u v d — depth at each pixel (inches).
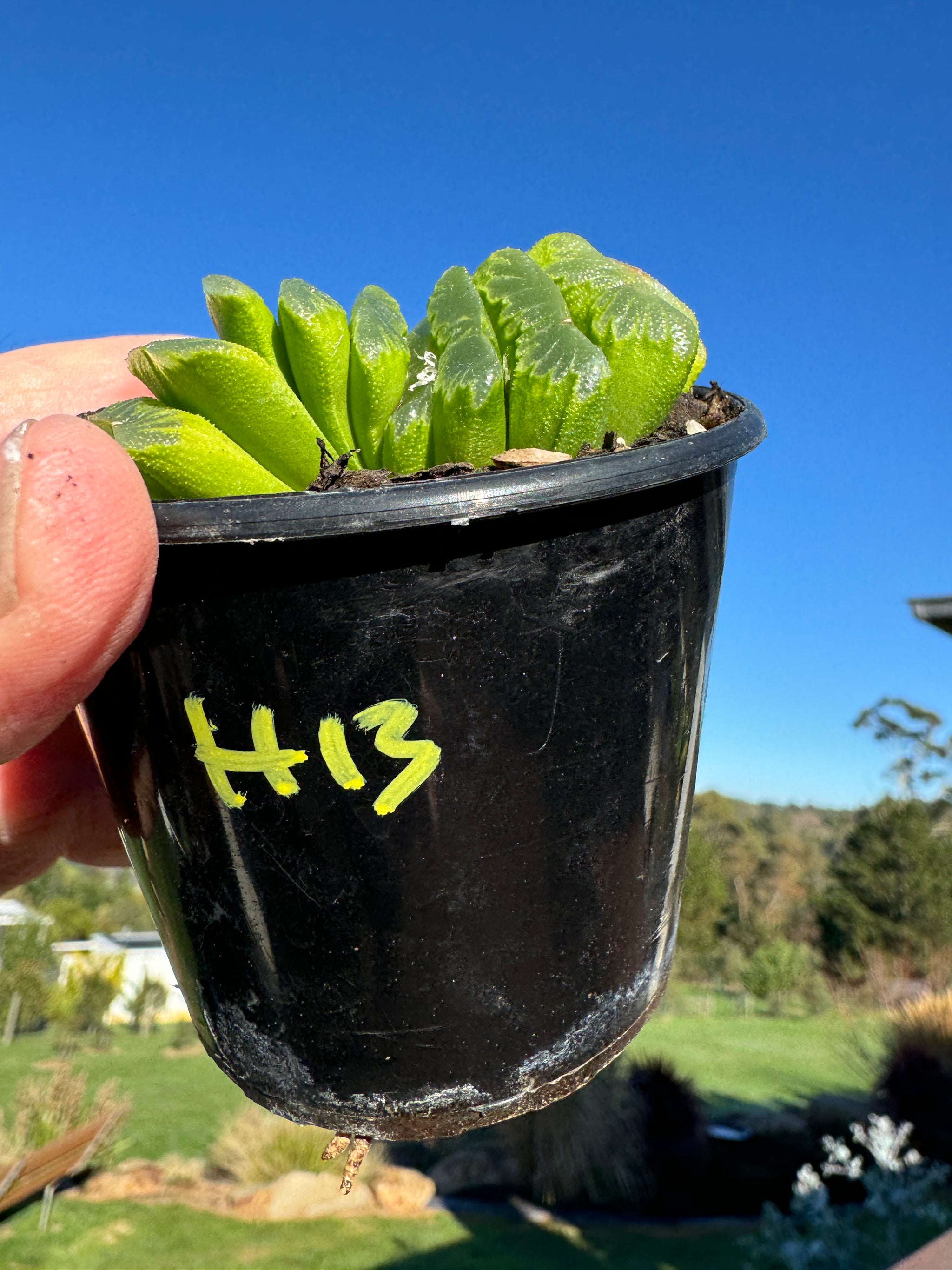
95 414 4.6
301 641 4.0
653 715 4.5
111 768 4.8
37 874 7.9
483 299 5.3
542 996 4.4
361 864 4.2
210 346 4.5
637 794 4.5
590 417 4.6
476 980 4.3
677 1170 39.9
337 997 4.3
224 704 4.1
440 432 4.7
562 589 4.1
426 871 4.2
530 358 4.7
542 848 4.3
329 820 4.1
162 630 4.2
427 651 4.0
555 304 4.9
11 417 7.2
